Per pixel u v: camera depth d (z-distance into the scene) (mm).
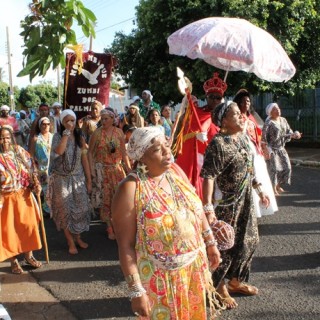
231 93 13391
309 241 5820
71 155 5621
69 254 5742
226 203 3809
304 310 3992
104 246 6023
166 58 14578
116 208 2531
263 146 8164
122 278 4918
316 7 14086
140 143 2541
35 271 5211
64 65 3166
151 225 2502
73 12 3076
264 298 4242
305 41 14156
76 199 5699
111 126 6215
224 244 3195
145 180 2572
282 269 4934
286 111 16562
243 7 12391
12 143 5000
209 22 5012
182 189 2662
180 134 4645
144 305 2441
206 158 3707
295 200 8141
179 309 2555
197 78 13109
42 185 7293
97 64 6641
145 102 10180
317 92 15562
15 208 4973
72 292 4605
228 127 3748
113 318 4031
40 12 3100
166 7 13352
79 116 6742
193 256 2600
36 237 5105
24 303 4387
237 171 3738
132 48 15156
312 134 15883
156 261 2525
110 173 6223
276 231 6305
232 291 4344
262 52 4824
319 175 10898
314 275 4738
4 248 4914
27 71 3135
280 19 13000
